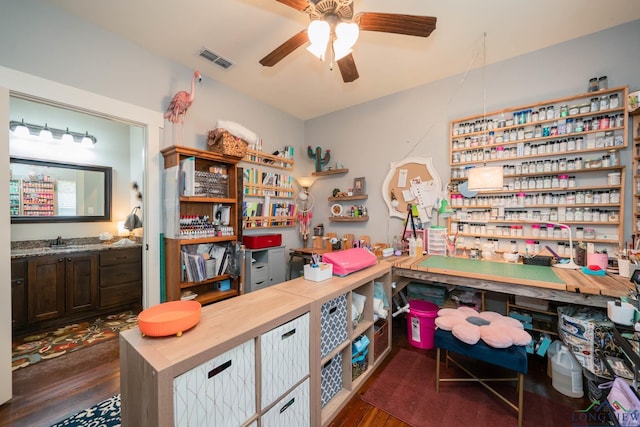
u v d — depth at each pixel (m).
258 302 1.33
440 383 1.85
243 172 3.12
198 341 0.93
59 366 2.05
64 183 3.22
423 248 2.75
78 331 2.66
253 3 1.83
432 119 2.90
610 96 2.04
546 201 2.29
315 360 1.37
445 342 1.69
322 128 3.86
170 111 2.40
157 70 2.40
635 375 1.10
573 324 1.67
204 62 2.55
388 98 3.22
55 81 1.84
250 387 1.06
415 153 3.01
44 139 3.08
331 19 1.50
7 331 1.65
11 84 1.67
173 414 0.79
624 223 2.00
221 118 2.93
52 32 1.83
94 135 3.46
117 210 3.67
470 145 2.64
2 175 1.62
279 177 3.61
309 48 1.53
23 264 2.55
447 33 2.11
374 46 2.27
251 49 2.35
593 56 2.12
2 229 1.62
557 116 2.24
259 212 3.33
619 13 1.90
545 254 2.29
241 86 3.01
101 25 2.04
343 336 1.68
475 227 2.62
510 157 2.44
